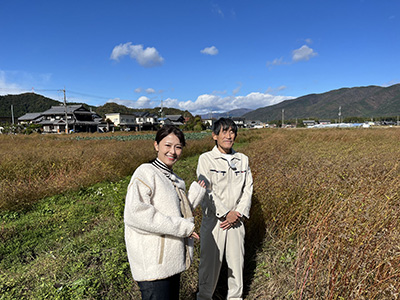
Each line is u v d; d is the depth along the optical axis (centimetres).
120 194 482
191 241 170
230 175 233
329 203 305
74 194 609
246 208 231
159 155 171
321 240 225
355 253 199
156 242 148
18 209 512
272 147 1000
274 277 266
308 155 658
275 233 329
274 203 333
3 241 388
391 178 371
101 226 432
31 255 354
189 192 189
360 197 267
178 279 164
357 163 485
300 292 220
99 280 275
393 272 178
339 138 1548
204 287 236
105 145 1322
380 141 1256
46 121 5928
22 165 710
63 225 445
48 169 714
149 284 149
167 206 155
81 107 6131
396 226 228
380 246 198
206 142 1550
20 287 276
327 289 206
